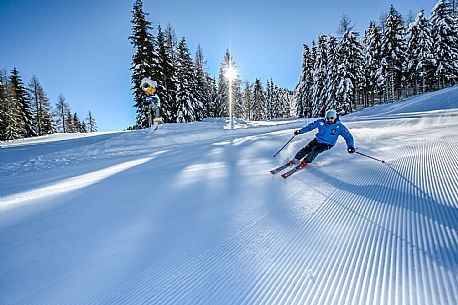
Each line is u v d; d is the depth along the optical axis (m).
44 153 12.31
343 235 2.57
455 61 35.84
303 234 2.67
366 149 6.30
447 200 2.97
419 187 3.48
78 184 5.51
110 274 2.32
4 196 4.95
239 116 50.59
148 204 3.93
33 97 42.78
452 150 5.02
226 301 1.87
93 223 3.40
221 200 3.84
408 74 39.06
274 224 2.95
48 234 3.17
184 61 33.88
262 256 2.37
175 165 6.77
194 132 15.64
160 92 28.80
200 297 1.94
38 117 43.00
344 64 33.78
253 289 1.96
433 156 4.82
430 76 37.62
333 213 3.07
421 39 36.78
